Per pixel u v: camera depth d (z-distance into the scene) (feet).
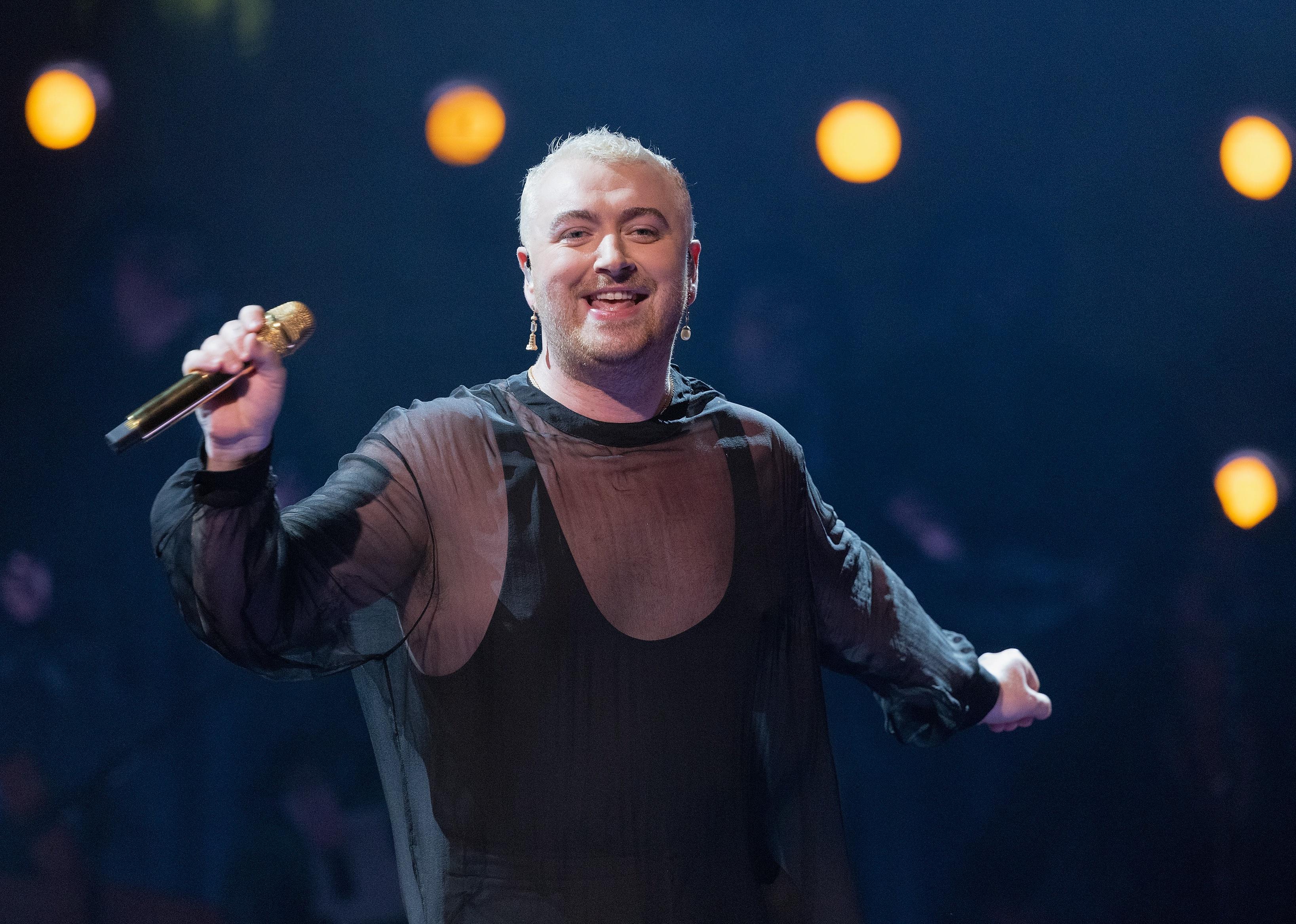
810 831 20.70
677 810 19.22
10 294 57.67
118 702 47.73
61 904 45.24
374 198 62.90
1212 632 47.26
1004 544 52.85
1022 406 54.90
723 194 64.80
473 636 19.10
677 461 20.12
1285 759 45.42
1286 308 60.64
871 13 63.26
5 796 46.50
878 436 54.65
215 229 61.62
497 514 19.22
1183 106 61.72
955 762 46.70
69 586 49.39
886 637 23.27
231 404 16.83
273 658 18.31
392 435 19.72
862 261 63.16
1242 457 53.36
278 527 17.58
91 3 60.03
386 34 62.59
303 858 43.47
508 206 63.36
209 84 61.57
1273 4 60.34
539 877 18.80
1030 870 45.21
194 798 46.55
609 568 19.26
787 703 20.67
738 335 55.67
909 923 45.27
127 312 53.01
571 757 18.93
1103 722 46.57
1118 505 52.70
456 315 62.90
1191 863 44.68
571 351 19.71
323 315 61.98
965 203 62.69
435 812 19.24
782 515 20.83
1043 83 62.59
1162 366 61.11
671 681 19.31
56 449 52.11
